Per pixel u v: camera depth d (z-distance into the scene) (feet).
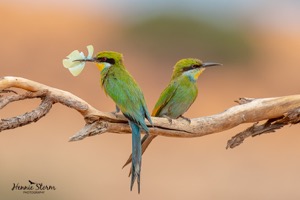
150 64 89.76
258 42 97.86
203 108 75.87
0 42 79.05
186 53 93.45
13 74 73.36
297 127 62.23
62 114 58.29
